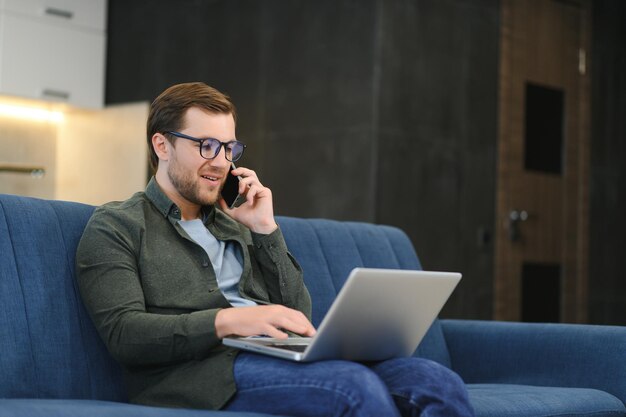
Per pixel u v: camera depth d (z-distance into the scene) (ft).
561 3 24.72
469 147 22.08
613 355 10.56
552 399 9.64
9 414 6.12
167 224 8.42
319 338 7.05
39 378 7.87
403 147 20.51
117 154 23.25
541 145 24.04
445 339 11.78
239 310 7.54
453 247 21.62
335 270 10.96
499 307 22.71
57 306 8.14
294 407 7.12
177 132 8.52
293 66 21.40
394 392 7.27
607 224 25.84
